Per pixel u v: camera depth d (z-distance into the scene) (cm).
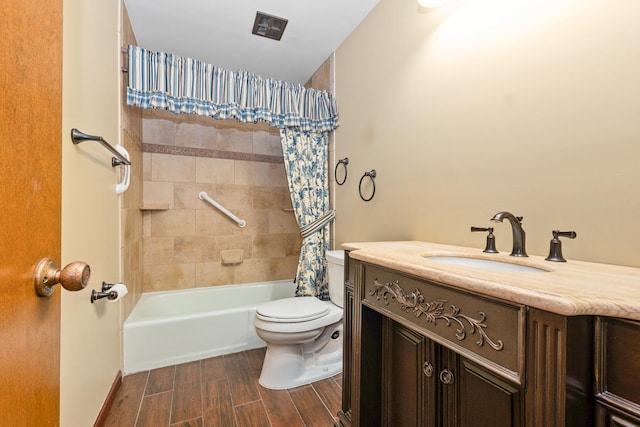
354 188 202
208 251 259
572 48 87
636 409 42
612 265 77
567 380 45
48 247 49
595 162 82
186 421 128
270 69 255
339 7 180
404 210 156
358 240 197
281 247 288
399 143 160
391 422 106
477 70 116
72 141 95
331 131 229
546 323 48
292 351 161
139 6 176
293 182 219
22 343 41
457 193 125
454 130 126
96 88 121
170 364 177
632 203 75
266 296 271
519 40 101
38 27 45
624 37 76
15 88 39
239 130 271
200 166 256
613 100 78
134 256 202
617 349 45
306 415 133
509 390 69
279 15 186
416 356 96
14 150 39
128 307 182
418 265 75
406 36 154
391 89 166
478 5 116
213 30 201
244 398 145
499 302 55
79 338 102
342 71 215
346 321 122
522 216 100
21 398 40
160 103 171
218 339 192
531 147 97
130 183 184
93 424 116
